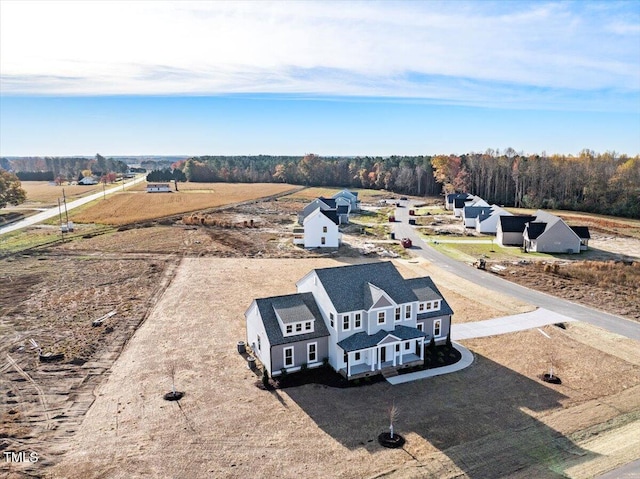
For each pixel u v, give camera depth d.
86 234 77.31
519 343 34.75
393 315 30.95
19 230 81.50
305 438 22.75
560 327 37.91
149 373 29.58
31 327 37.22
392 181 171.38
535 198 123.19
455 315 40.72
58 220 91.94
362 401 26.50
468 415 24.95
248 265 57.91
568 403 26.20
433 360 31.81
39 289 47.41
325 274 31.52
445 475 20.03
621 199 106.94
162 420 24.25
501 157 147.00
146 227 84.62
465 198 106.69
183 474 20.03
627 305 42.97
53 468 20.38
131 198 129.88
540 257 63.31
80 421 24.20
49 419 24.39
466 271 55.78
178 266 56.97
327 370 30.33
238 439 22.61
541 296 45.84
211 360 31.47
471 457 21.27
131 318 39.25
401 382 28.84
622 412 25.14
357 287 31.47
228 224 86.38
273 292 46.47
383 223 94.00
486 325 38.31
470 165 148.50
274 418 24.56
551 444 22.23
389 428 23.67
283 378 29.12
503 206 129.12
